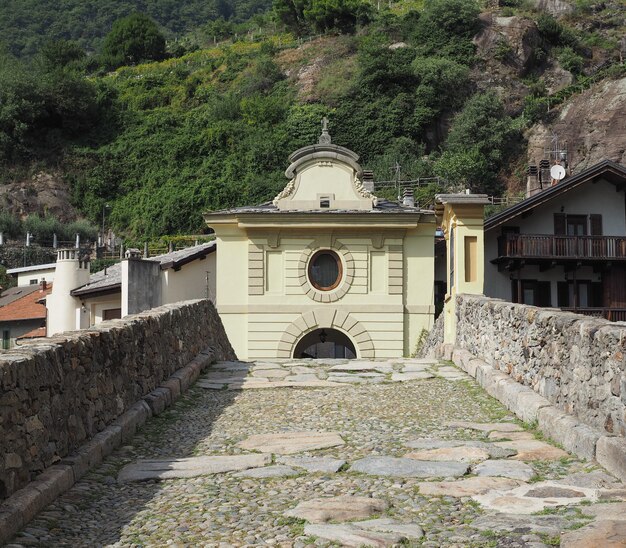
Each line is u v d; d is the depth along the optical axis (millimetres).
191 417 11281
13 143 93812
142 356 11578
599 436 7949
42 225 80000
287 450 9023
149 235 81500
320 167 27594
